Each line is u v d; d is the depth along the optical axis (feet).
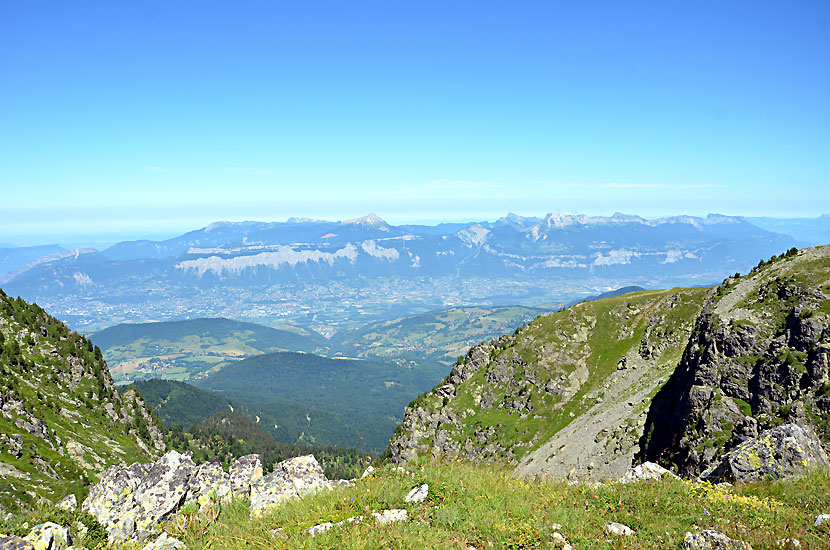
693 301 490.90
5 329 409.69
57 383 396.57
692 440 230.27
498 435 474.08
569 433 392.68
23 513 55.06
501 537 48.49
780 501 59.72
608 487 66.13
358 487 62.59
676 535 49.34
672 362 426.51
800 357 214.90
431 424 541.34
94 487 62.64
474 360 585.22
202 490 61.98
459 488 61.21
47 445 274.57
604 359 499.10
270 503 61.36
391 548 45.39
